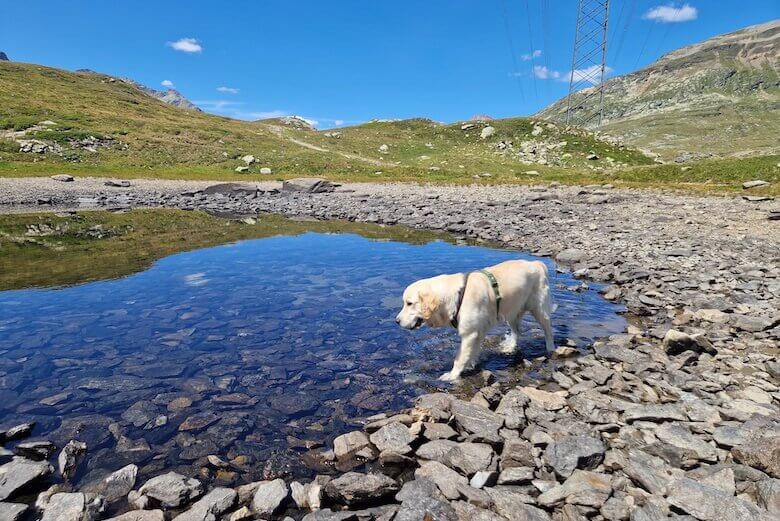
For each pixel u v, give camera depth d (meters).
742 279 3.87
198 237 6.89
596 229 6.72
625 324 3.09
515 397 1.99
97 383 2.27
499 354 2.67
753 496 1.34
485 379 2.29
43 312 3.31
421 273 4.50
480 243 6.24
